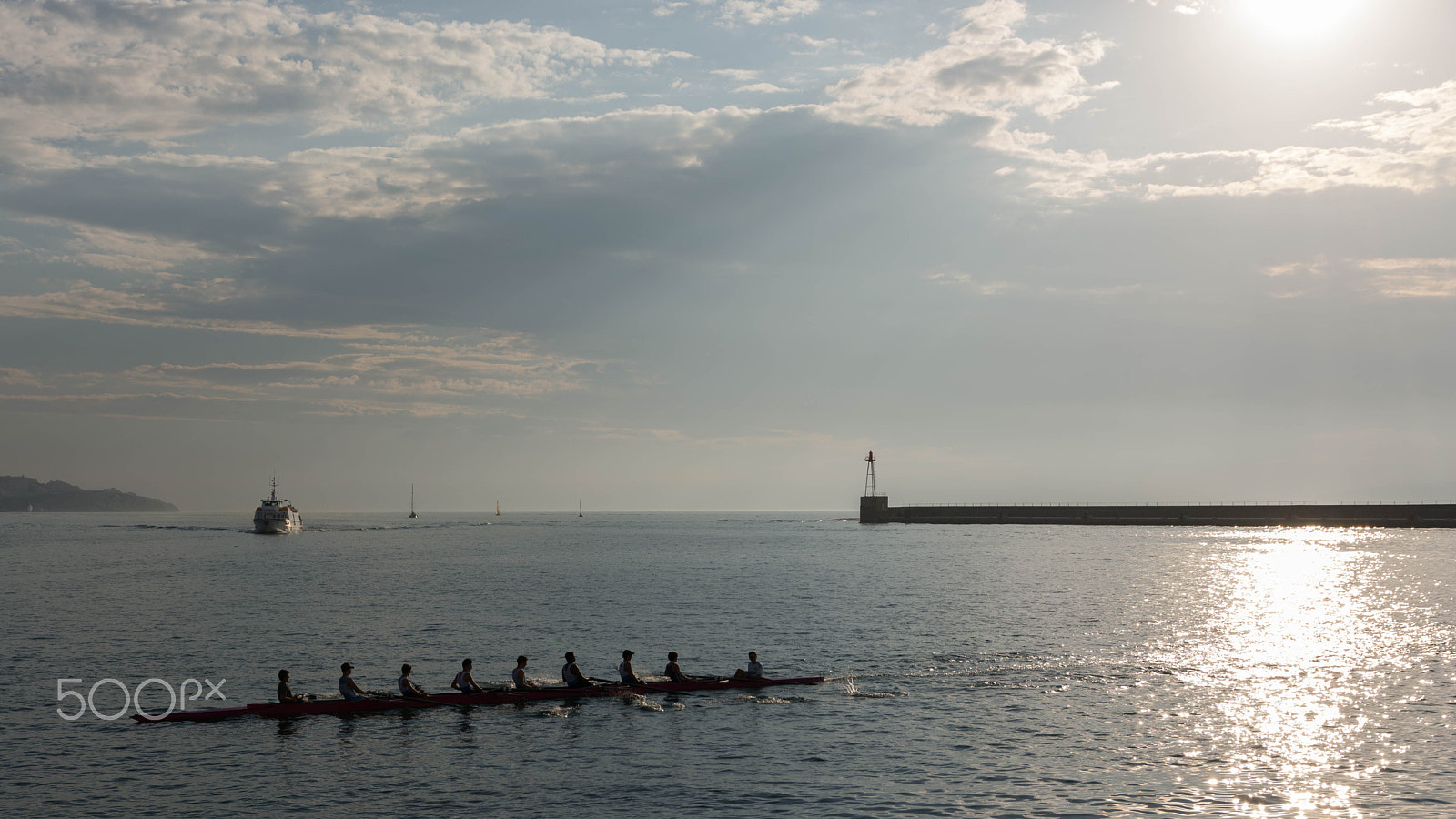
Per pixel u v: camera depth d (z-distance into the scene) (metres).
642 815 23.50
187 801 24.56
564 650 46.78
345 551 143.00
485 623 55.88
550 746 29.36
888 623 55.06
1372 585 75.75
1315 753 27.94
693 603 66.25
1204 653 44.41
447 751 28.89
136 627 54.31
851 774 26.47
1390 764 26.83
